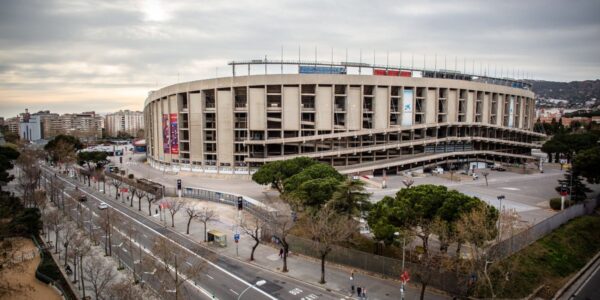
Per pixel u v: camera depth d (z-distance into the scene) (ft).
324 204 191.72
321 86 425.69
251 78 419.95
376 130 424.05
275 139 411.34
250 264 182.09
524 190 325.62
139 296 135.64
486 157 521.24
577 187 258.78
